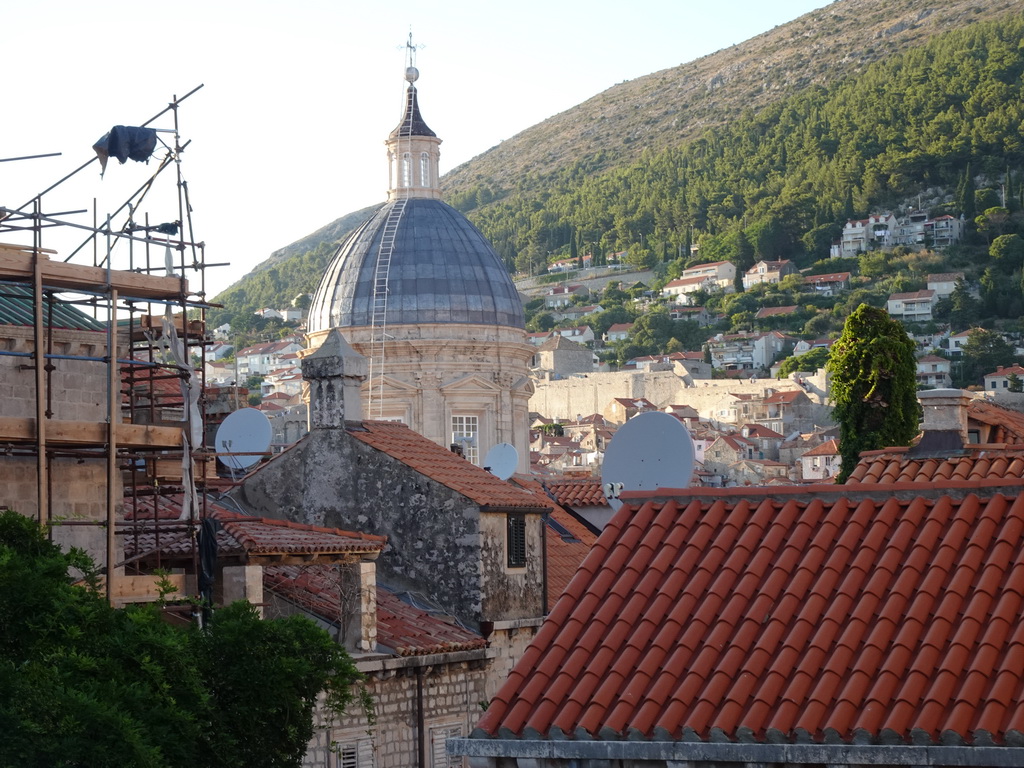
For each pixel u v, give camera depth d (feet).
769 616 72.33
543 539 144.15
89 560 91.81
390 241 289.74
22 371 111.45
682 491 81.46
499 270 294.05
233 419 153.07
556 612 76.69
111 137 107.34
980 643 67.00
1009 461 109.19
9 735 75.05
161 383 176.96
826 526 76.38
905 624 69.00
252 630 93.09
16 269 99.91
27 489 111.14
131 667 84.94
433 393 284.20
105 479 115.96
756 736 66.64
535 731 70.13
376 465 139.03
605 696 70.38
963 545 73.00
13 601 82.53
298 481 142.10
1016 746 62.54
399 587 136.77
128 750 76.95
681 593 75.36
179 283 109.19
